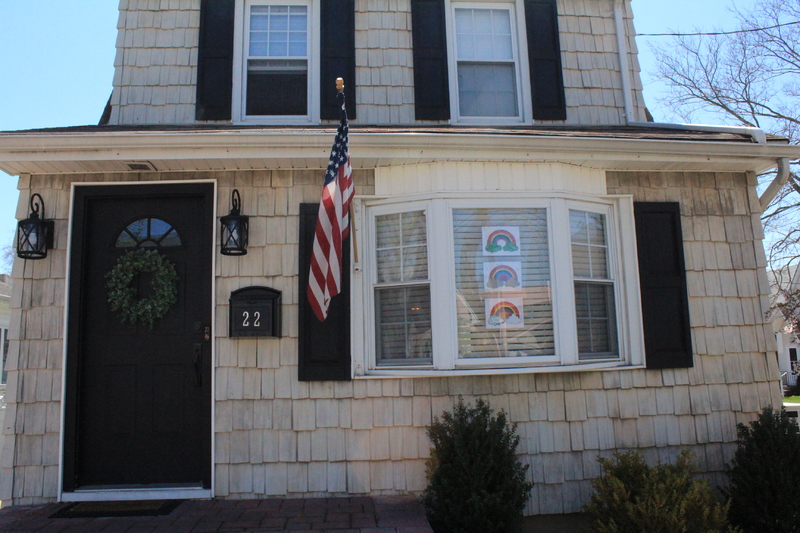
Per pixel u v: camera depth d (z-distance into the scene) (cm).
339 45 534
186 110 516
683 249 479
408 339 445
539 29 562
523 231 448
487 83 560
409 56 541
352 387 437
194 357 439
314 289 357
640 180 483
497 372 424
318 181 457
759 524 396
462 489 373
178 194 451
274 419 431
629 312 469
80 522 370
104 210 455
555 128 528
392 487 428
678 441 456
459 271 440
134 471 432
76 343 432
